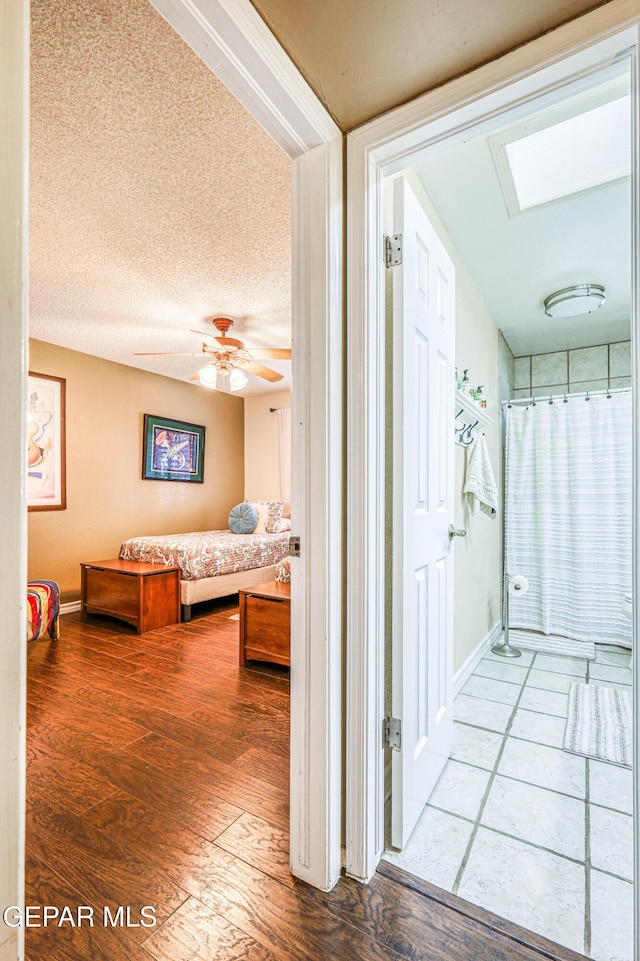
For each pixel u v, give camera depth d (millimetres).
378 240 1251
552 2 885
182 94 1431
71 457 4035
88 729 1987
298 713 1196
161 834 1356
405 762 1318
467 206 2078
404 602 1314
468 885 1184
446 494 1784
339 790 1198
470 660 2627
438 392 1690
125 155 1707
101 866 1235
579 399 3330
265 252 2430
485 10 894
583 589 3264
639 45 861
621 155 1806
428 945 1017
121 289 2873
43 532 3820
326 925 1062
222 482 5793
